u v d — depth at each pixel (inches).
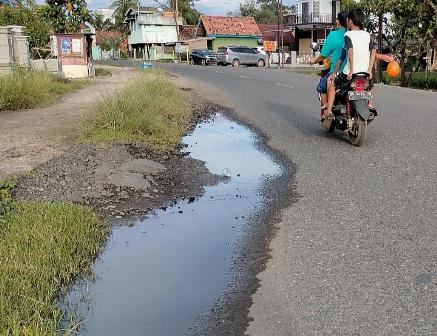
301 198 220.7
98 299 140.2
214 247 175.6
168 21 2635.3
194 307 135.0
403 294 134.8
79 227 184.1
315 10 2143.2
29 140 331.0
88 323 127.6
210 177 265.7
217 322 127.1
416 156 277.0
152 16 2630.4
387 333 118.1
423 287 138.0
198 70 1155.9
